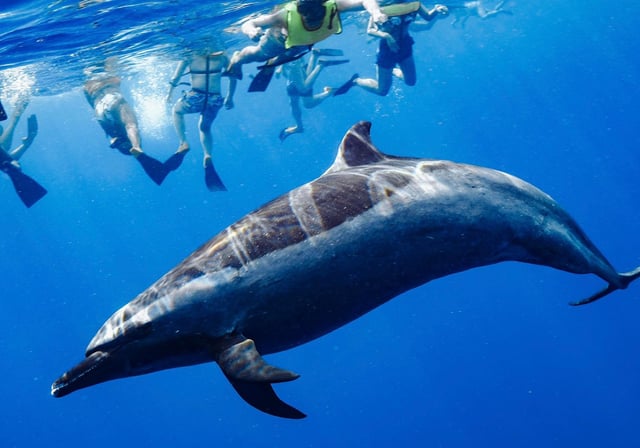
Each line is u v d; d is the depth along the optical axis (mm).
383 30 16141
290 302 4746
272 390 4441
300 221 4828
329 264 4762
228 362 4410
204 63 15703
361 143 5730
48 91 18672
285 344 5004
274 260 4695
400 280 5113
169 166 15289
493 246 5531
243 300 4668
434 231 5133
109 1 12359
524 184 5902
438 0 23359
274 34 13281
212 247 4891
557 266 6180
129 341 4715
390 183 5125
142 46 15398
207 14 14141
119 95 15359
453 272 5465
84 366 4680
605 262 6570
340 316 5000
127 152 15664
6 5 11539
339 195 4969
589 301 6723
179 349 4785
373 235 4879
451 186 5320
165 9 13430
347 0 10758
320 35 10320
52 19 12680
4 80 16344
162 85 19797
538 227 5820
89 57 15508
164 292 4758
